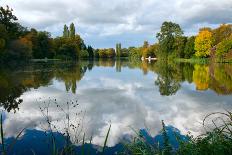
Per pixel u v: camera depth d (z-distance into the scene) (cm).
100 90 1892
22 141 805
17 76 2775
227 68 4219
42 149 737
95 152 713
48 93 1719
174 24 7588
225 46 5944
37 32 7981
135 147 478
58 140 783
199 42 6981
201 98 1545
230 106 1305
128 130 919
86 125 955
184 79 2661
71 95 1644
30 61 6281
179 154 454
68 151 471
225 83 2264
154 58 11412
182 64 5831
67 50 8806
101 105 1334
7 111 1209
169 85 2208
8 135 871
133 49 14050
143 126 969
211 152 422
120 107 1298
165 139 484
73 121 1002
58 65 5109
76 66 5050
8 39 5097
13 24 5681
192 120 1045
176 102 1430
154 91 1864
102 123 997
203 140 445
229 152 412
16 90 1839
